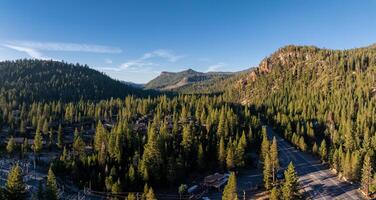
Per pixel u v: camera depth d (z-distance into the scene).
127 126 161.75
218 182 123.00
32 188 111.31
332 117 199.25
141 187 119.00
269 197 108.25
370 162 124.62
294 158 157.00
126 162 130.75
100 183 118.00
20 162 141.62
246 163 143.75
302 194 113.88
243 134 145.50
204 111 190.88
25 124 195.88
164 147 135.00
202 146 142.50
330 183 125.50
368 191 113.56
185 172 132.75
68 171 126.88
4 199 84.81
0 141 171.88
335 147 146.75
